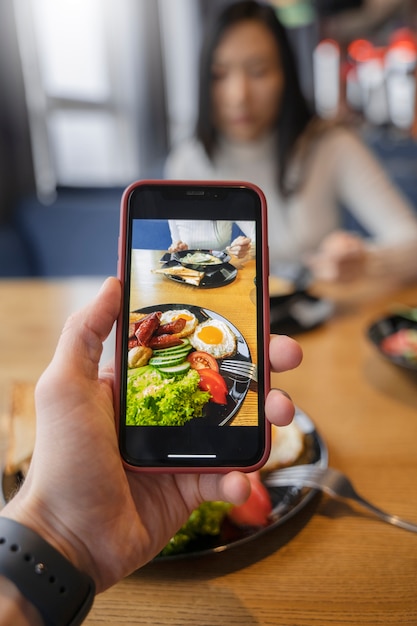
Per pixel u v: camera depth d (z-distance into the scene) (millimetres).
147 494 443
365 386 732
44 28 2506
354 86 7156
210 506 455
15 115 2096
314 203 1525
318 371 779
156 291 483
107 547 402
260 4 1371
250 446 455
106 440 403
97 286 1199
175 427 456
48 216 2072
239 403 462
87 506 396
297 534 470
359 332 911
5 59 2006
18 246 2027
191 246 493
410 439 608
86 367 427
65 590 350
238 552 451
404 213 1418
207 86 1429
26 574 345
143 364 464
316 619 388
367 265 1141
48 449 396
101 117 3223
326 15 4168
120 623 392
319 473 512
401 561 438
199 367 468
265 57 1339
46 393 395
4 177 2092
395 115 6734
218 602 406
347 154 1487
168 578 427
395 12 5703
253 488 486
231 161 1599
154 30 3621
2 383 765
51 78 2635
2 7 1969
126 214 498
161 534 437
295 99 1443
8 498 476
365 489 525
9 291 1178
